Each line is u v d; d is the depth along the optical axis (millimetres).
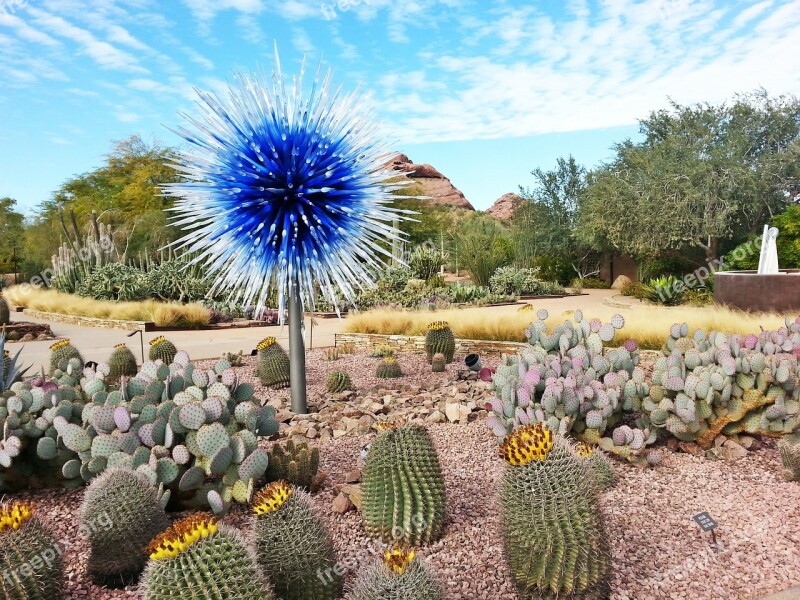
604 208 27562
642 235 26141
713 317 10719
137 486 3117
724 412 4676
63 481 4145
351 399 7047
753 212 26500
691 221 25094
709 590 2955
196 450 3715
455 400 6418
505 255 32562
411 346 11297
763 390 4586
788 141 27391
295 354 6203
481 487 4152
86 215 41406
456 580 3008
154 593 2102
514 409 4590
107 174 46375
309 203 5547
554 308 19578
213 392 4129
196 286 20984
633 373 4988
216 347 12227
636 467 4535
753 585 2998
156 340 8586
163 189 5605
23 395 4234
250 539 2670
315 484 4105
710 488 4176
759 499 4000
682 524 3637
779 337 5152
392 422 3465
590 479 2758
